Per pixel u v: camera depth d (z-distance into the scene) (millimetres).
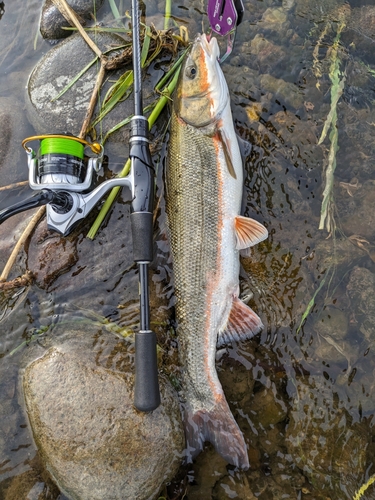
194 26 542
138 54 418
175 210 463
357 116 507
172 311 484
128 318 480
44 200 408
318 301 472
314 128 503
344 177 497
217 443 434
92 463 401
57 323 480
